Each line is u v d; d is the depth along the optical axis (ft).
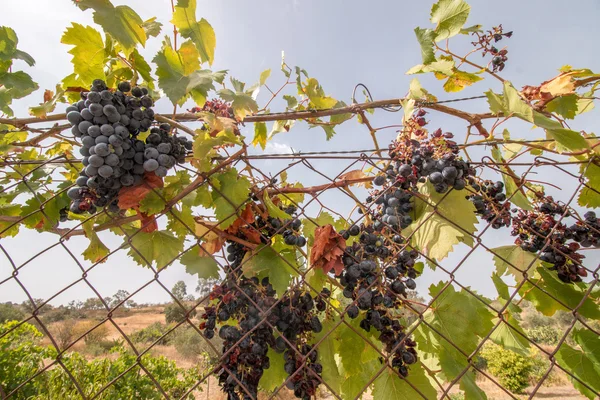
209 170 5.67
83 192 4.96
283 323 6.05
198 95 6.53
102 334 77.82
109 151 4.72
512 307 8.45
